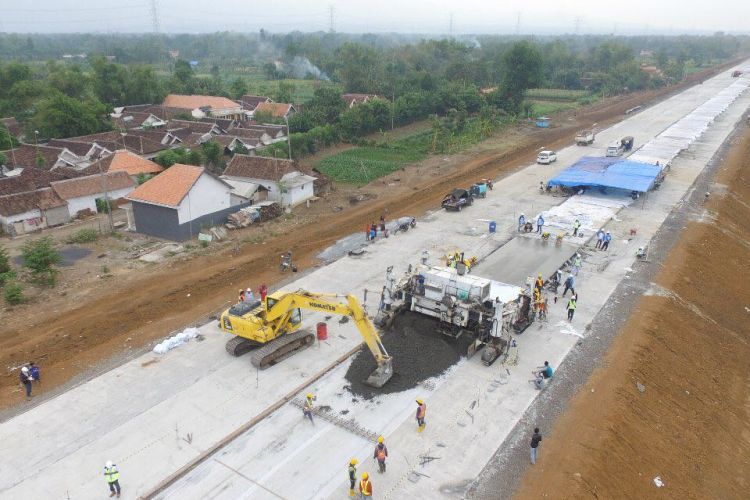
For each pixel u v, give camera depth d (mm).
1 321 29609
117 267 36844
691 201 50625
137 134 72875
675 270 35844
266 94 117812
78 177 51781
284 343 25656
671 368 26641
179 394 23375
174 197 40844
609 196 52125
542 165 64812
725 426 24812
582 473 19250
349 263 36969
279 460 19781
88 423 21594
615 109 111250
